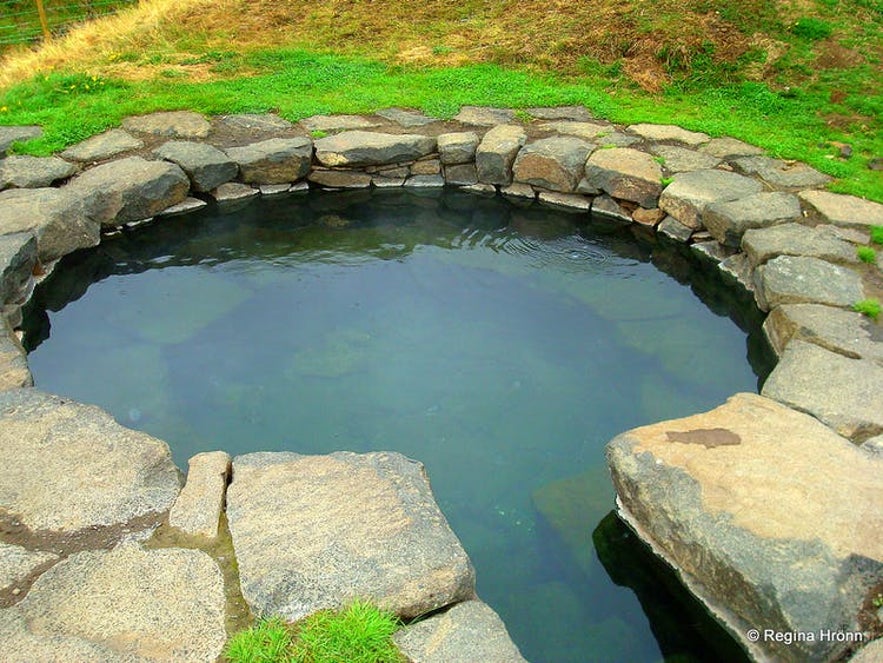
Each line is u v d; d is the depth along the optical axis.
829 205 5.33
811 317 4.14
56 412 3.19
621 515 3.13
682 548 2.75
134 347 4.47
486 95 7.45
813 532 2.55
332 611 2.31
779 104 7.08
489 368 4.32
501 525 3.27
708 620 2.70
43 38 10.76
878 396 3.44
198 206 6.10
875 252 4.75
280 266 5.45
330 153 6.32
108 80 7.57
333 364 4.34
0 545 2.55
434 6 9.72
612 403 4.04
